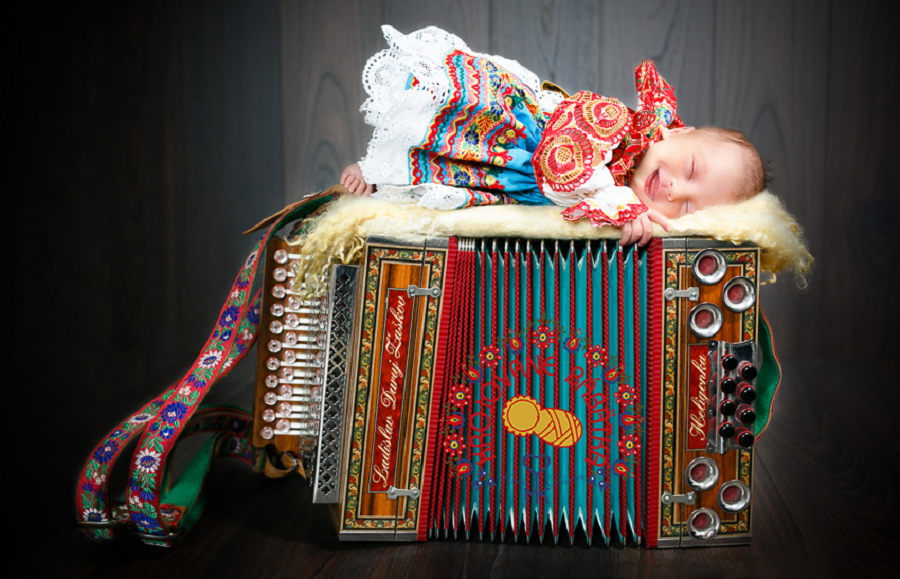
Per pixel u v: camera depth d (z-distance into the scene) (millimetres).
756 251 1234
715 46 2766
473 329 1243
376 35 2795
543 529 1266
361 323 1198
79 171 2680
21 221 2611
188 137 2762
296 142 2828
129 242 2748
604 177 1223
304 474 1461
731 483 1251
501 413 1257
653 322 1214
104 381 2262
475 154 1301
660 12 2768
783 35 2750
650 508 1238
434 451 1244
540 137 1373
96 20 2654
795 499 1467
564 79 2805
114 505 1305
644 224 1198
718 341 1231
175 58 2725
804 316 2828
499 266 1242
